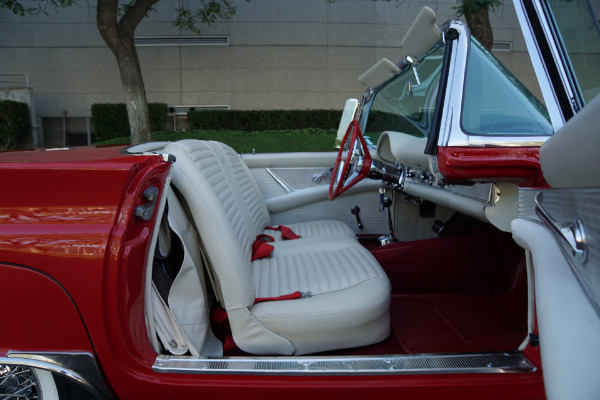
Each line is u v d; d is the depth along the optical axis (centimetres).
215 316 156
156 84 991
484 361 126
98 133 933
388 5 974
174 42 979
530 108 142
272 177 293
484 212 159
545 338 69
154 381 122
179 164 150
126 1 915
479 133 139
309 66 988
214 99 995
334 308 148
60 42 973
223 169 198
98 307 115
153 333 131
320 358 128
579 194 70
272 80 991
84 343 117
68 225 115
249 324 145
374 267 176
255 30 976
